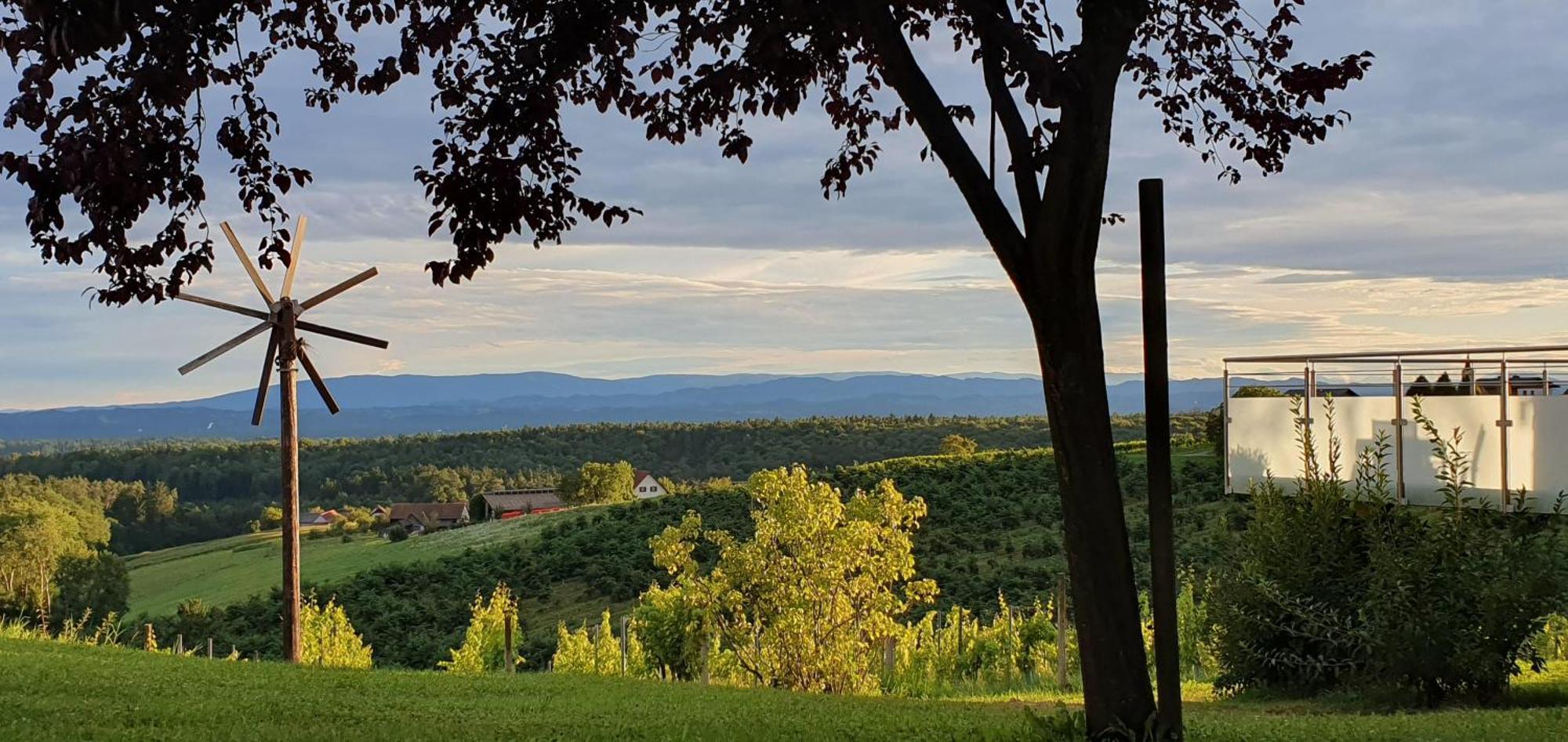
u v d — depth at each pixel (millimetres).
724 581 24516
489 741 8695
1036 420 173750
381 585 65188
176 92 8023
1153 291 7609
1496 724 8914
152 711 10164
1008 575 44219
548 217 9375
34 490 127188
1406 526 13148
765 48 8703
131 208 8305
